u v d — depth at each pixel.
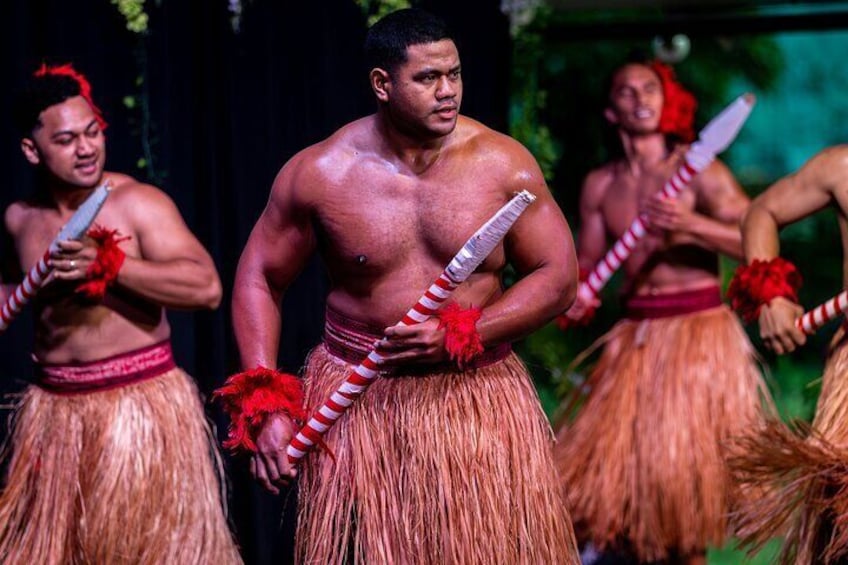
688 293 10.01
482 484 6.66
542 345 12.01
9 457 8.76
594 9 11.10
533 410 6.87
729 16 11.12
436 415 6.69
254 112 9.06
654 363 9.92
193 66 8.98
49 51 8.84
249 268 6.88
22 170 8.83
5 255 8.38
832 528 7.71
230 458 9.09
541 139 10.59
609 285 13.82
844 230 8.14
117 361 8.00
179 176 8.96
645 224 9.93
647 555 9.73
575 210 13.05
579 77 13.04
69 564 7.90
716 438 9.66
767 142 16.06
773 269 8.12
